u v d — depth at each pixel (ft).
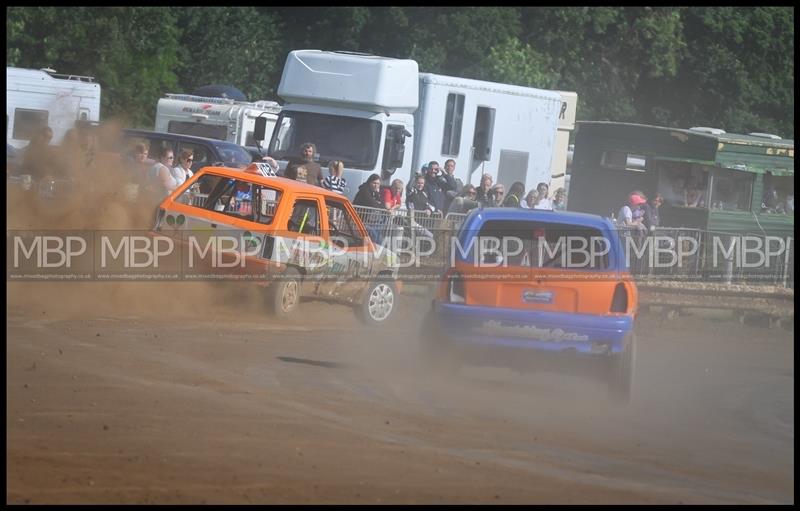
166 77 410.93
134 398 81.82
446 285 98.78
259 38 447.83
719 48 517.96
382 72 208.23
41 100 257.14
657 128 253.03
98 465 63.26
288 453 69.51
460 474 67.97
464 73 443.73
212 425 75.41
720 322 182.09
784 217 251.80
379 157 207.00
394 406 88.48
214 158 209.56
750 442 89.81
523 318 95.76
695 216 244.42
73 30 386.93
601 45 496.23
